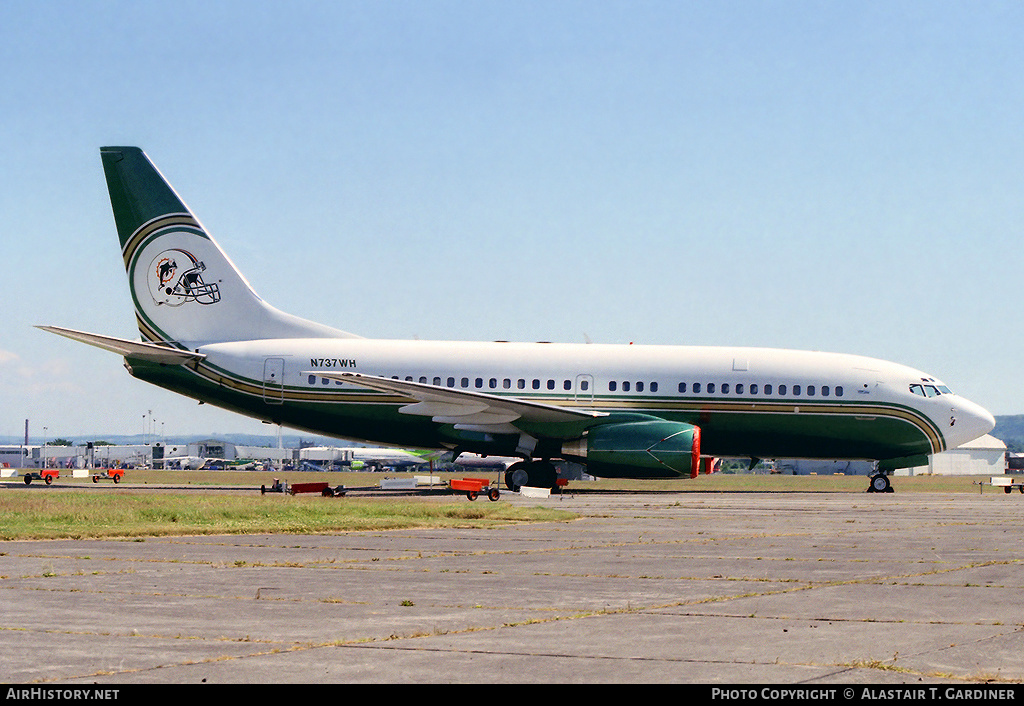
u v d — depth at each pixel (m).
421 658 14.22
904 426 62.00
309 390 61.81
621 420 60.53
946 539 31.92
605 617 17.47
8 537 30.00
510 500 51.31
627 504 49.22
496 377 62.00
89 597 19.41
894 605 18.86
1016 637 15.80
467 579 22.11
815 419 61.75
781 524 37.56
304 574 22.80
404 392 58.53
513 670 13.56
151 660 14.02
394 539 30.70
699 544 29.92
